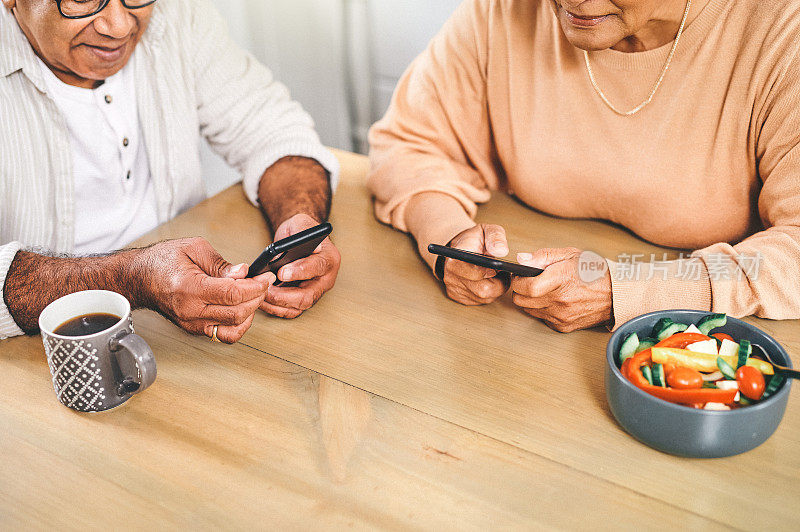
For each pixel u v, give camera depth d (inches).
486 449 31.6
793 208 39.1
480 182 53.1
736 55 40.9
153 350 38.1
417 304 41.6
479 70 50.3
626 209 47.3
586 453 31.3
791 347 36.4
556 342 38.3
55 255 42.9
